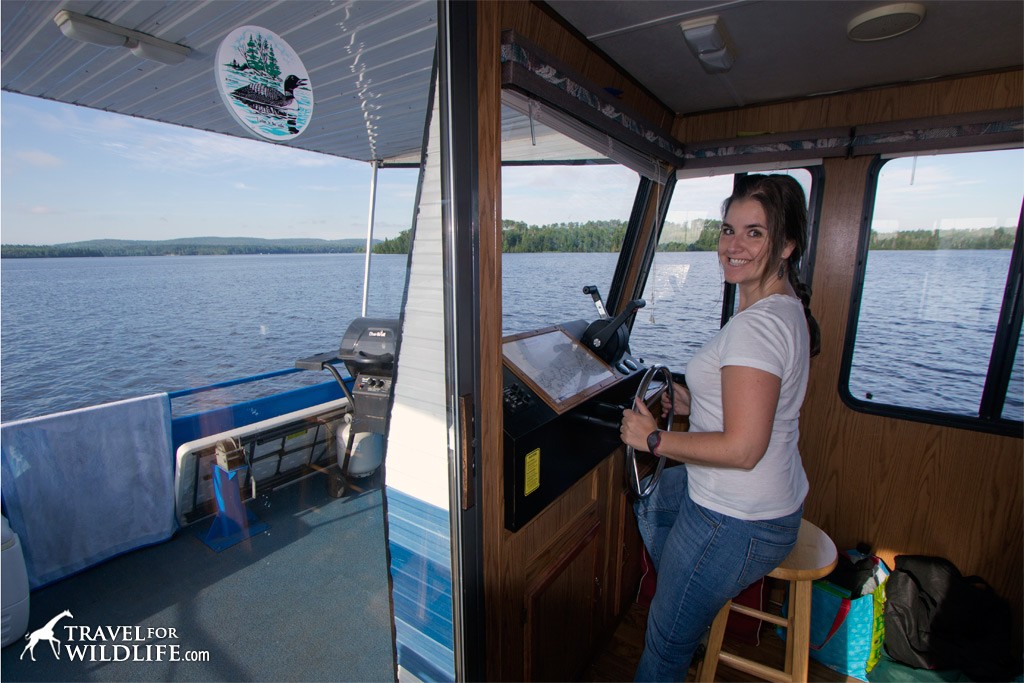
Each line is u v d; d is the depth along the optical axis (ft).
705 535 4.20
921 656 6.65
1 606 3.65
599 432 5.65
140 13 2.47
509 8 4.62
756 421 3.56
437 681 4.41
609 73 6.37
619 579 6.81
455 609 3.83
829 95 7.39
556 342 6.28
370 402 3.82
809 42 5.67
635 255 8.55
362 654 4.25
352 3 2.92
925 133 6.67
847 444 8.04
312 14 2.89
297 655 4.04
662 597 4.57
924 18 5.08
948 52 5.85
